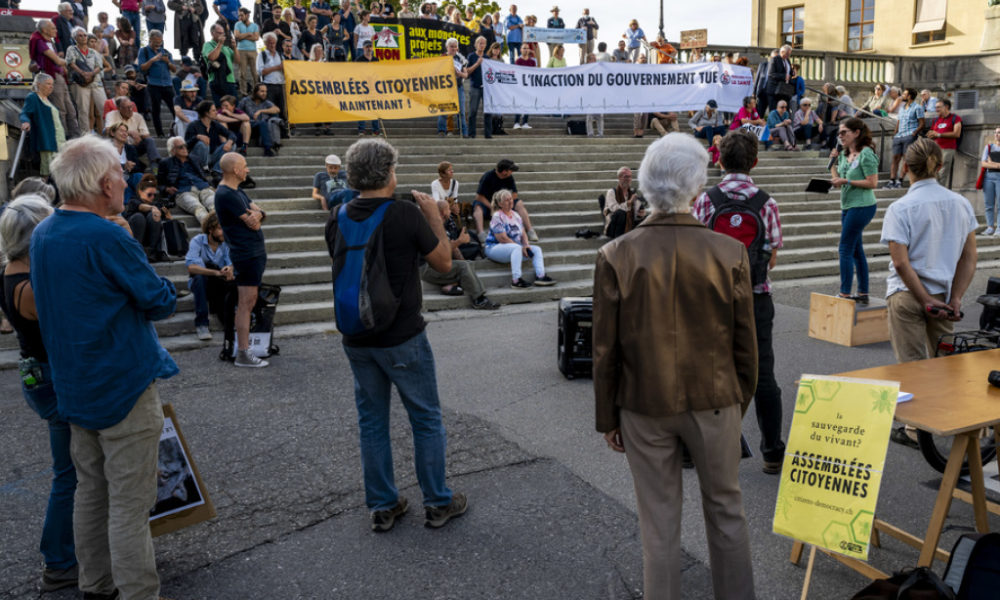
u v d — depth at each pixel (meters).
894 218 4.09
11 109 9.87
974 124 13.67
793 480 2.72
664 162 2.45
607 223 10.37
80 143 2.66
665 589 2.47
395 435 4.69
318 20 16.00
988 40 19.73
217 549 3.40
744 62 15.71
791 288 9.69
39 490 4.01
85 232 2.59
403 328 3.31
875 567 3.16
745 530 2.54
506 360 6.51
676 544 2.50
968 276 4.11
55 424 3.00
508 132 15.46
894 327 4.29
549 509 3.75
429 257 3.38
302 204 10.14
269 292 6.48
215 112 10.75
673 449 2.52
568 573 3.17
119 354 2.64
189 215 9.45
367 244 3.21
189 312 7.59
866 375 3.14
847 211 7.21
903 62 21.19
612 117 16.83
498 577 3.14
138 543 2.75
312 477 4.14
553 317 8.18
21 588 3.11
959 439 2.66
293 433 4.78
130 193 9.38
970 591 2.33
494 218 9.41
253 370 6.19
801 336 7.29
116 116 10.22
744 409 2.58
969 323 7.63
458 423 4.99
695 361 2.43
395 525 3.60
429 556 3.32
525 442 4.65
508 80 14.23
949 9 22.48
